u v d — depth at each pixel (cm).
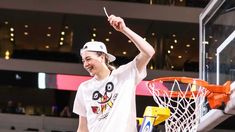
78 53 1288
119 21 253
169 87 417
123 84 270
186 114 387
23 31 1291
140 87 918
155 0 1234
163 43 1276
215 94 400
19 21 1246
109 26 1232
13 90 1357
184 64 1272
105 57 282
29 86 1189
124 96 266
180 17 1162
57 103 1291
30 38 1299
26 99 1362
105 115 268
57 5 1158
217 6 491
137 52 1307
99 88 277
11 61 1191
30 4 1155
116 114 263
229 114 401
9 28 1283
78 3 1162
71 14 1162
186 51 1280
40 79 1182
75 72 1189
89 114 275
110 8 1164
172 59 1274
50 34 1298
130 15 1162
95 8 1164
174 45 1280
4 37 1287
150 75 1190
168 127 381
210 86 396
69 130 1216
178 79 395
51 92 1370
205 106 429
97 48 275
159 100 400
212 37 507
